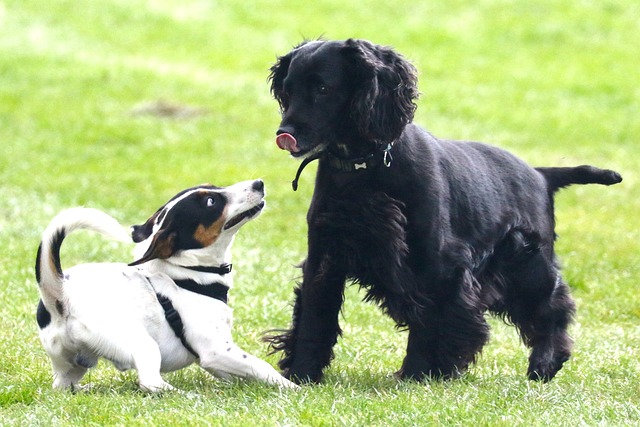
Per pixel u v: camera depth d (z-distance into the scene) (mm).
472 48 43500
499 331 13875
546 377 11188
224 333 10148
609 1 49312
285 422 8586
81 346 9734
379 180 10055
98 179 25594
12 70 37562
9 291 14430
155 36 43719
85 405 9094
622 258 18672
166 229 10023
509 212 11188
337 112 10109
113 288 9859
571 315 11781
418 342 10500
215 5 48094
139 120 32375
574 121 34406
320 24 45844
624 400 9883
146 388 9445
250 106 34750
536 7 48562
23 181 24969
